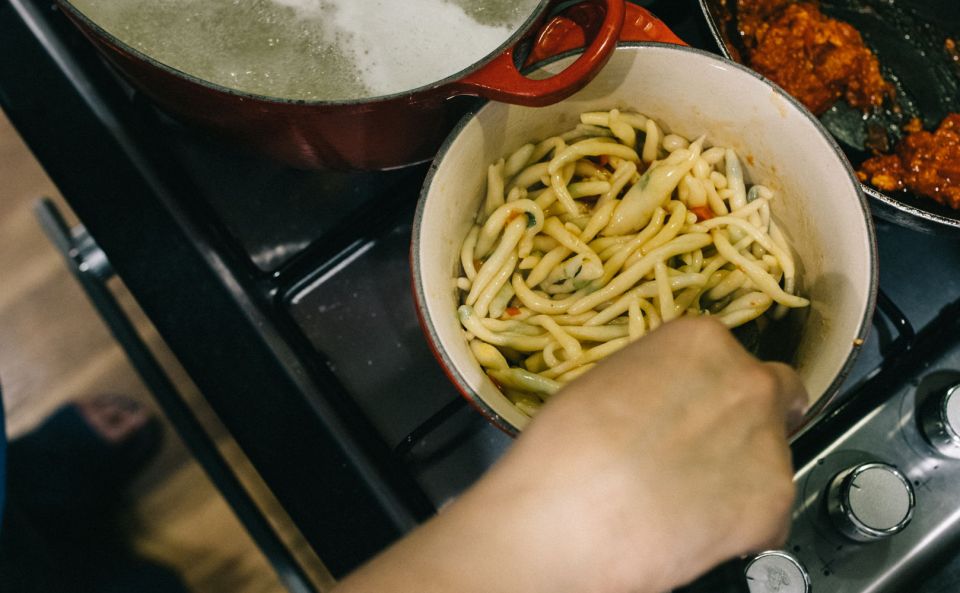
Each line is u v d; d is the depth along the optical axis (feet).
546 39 1.72
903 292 2.16
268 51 1.60
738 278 1.89
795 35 2.26
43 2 2.27
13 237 2.43
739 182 1.92
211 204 2.22
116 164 2.24
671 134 1.97
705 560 0.97
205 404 2.29
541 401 1.83
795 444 2.06
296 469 2.10
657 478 0.94
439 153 1.59
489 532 0.91
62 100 2.27
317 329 2.16
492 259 1.87
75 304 2.40
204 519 2.30
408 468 2.06
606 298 1.86
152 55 1.59
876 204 1.90
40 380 2.37
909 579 1.98
